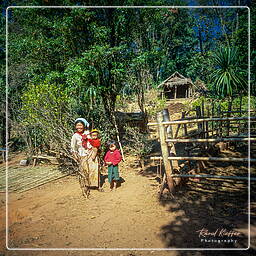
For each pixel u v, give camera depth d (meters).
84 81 5.83
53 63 7.52
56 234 2.79
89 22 6.57
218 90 10.04
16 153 9.41
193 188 3.77
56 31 6.51
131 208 3.35
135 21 7.12
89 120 6.57
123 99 8.46
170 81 26.77
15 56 8.10
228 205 3.10
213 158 3.14
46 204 3.90
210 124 7.79
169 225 2.76
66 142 5.52
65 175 5.71
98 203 3.70
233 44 12.21
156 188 4.02
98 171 4.32
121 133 7.63
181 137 4.16
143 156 6.12
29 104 6.45
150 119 12.55
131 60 6.44
